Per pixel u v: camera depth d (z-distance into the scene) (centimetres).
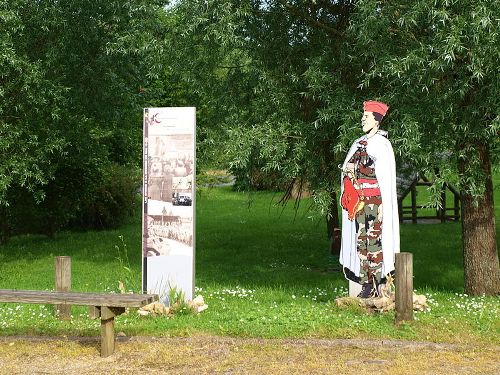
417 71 907
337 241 1420
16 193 1862
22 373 659
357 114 987
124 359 698
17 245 1883
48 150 1403
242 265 1487
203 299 988
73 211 2017
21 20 1329
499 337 758
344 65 1084
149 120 936
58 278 873
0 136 1312
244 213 2512
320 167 1143
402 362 670
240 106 1199
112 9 1431
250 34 1169
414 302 898
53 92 1353
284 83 1141
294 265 1478
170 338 766
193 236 928
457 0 855
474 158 982
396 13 955
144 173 939
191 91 1260
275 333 771
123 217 2258
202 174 2244
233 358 692
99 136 1938
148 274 940
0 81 1332
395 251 919
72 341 765
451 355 696
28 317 904
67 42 1454
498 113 892
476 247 1071
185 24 1082
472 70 875
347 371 645
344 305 902
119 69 1543
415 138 905
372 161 921
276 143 1045
